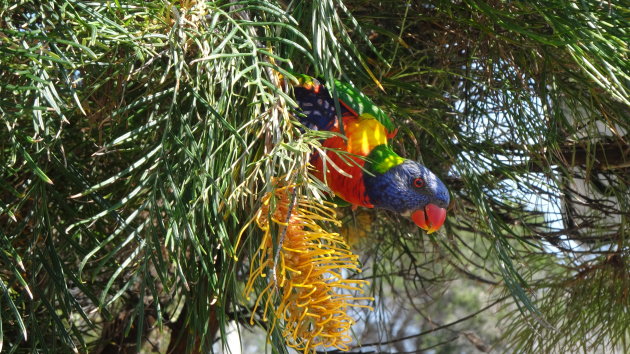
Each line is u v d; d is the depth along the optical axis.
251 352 6.38
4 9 1.63
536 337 2.92
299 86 2.04
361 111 2.07
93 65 1.73
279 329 1.65
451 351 5.33
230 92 1.70
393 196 2.10
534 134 2.39
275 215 1.63
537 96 2.43
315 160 2.04
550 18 1.90
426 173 2.13
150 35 1.57
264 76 1.79
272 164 1.58
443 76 2.53
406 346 5.44
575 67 2.34
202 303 1.76
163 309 2.75
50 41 1.55
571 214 2.84
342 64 2.32
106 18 1.57
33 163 1.54
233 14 1.82
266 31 1.82
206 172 1.57
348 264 1.71
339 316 1.67
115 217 1.76
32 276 1.73
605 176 2.75
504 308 3.13
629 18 1.86
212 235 1.78
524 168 2.57
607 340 2.94
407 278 3.35
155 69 1.76
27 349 2.09
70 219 1.98
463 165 2.49
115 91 1.79
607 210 2.75
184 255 1.71
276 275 1.60
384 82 2.39
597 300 2.77
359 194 2.10
